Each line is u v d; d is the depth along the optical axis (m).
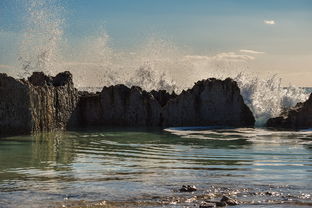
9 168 17.34
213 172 16.53
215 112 37.84
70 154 21.12
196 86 38.47
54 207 11.44
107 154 21.16
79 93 40.34
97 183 14.39
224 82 38.00
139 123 37.59
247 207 11.37
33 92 30.16
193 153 21.56
